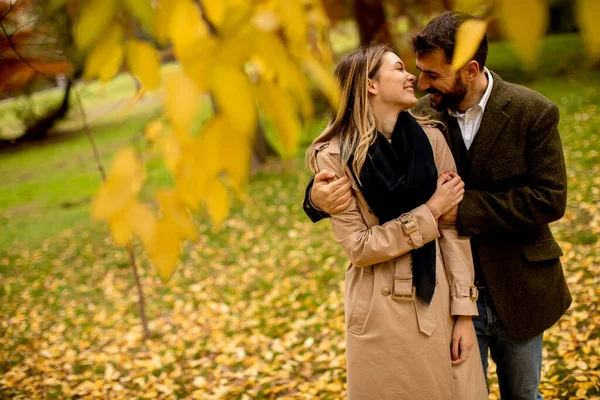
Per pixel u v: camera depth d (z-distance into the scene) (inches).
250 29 23.8
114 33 27.5
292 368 152.3
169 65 27.9
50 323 232.4
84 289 273.3
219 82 22.9
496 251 79.4
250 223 317.7
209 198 28.9
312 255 252.7
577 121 357.1
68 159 652.7
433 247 72.7
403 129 73.1
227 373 157.0
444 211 71.6
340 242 74.3
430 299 71.0
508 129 75.7
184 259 282.4
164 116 26.1
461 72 71.4
